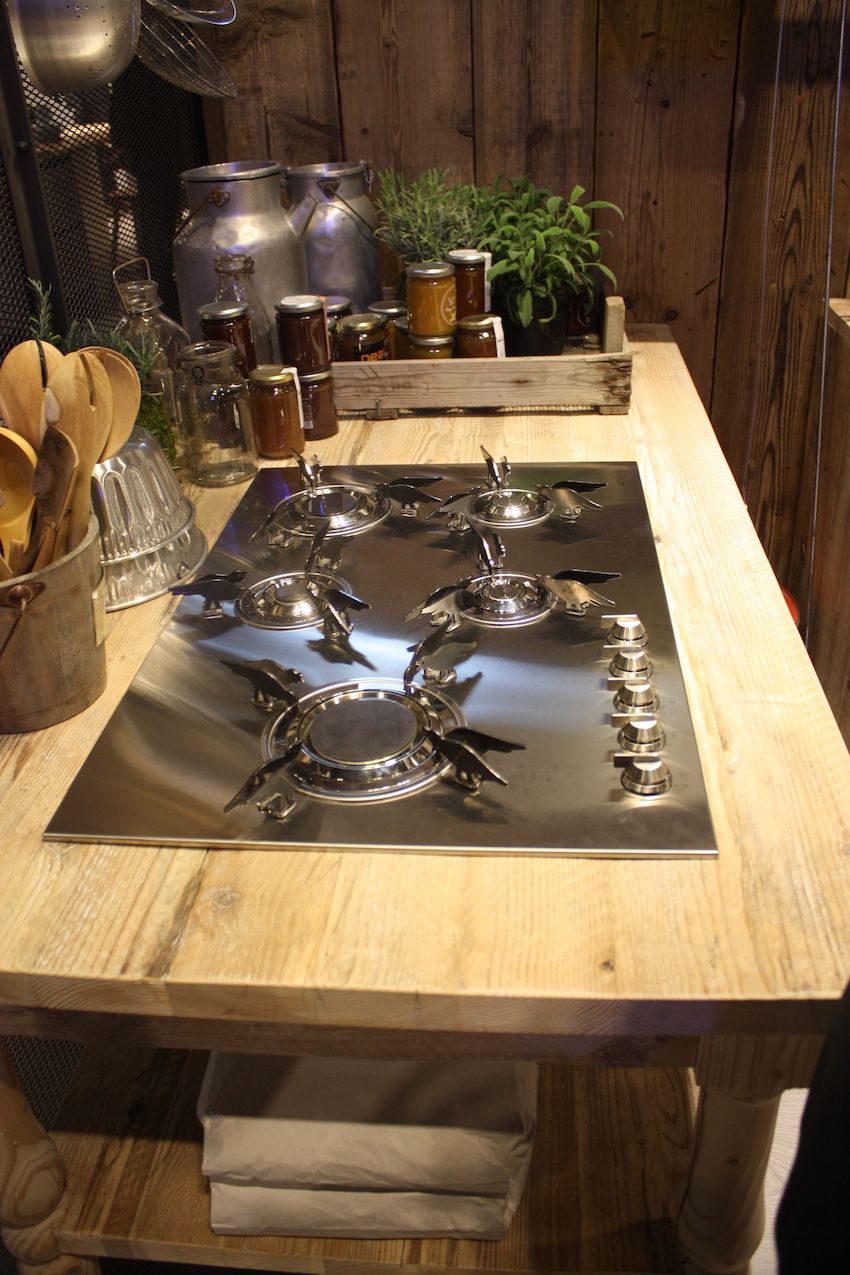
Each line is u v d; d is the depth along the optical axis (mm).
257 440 1570
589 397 1647
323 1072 1081
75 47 1265
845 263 2004
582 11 1860
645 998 702
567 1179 1116
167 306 1929
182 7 1489
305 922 776
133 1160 1148
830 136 1899
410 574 1232
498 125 1975
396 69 1948
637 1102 1195
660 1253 1044
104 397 985
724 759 913
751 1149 885
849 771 894
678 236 2029
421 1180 1031
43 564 965
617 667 1009
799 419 2150
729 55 1863
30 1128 1046
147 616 1188
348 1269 1062
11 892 821
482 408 1719
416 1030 787
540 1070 1234
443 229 1808
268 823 863
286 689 976
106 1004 761
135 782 919
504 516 1333
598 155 1978
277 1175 1039
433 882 802
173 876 826
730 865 802
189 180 1640
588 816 845
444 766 908
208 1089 1091
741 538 1273
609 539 1275
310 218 1785
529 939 748
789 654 1050
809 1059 786
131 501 1204
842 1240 589
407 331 1744
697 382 2164
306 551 1299
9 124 1345
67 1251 1102
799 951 727
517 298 1706
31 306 1434
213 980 735
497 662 1049
